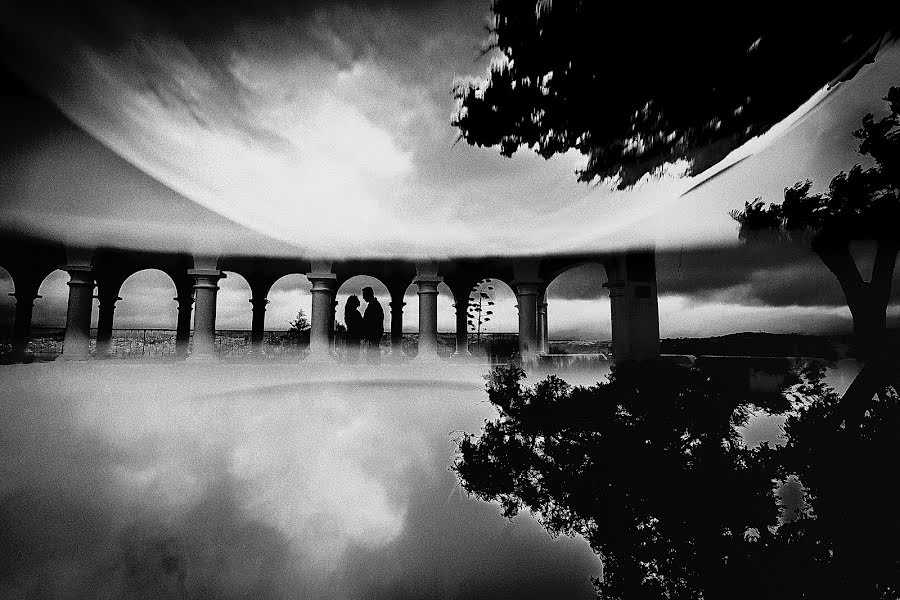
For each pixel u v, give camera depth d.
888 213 4.65
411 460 6.63
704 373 3.72
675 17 6.34
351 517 5.40
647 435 3.37
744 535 2.64
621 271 14.24
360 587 4.27
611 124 8.43
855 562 2.31
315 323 13.33
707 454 3.08
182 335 17.00
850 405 3.05
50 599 4.26
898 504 2.46
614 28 6.79
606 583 2.81
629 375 4.01
